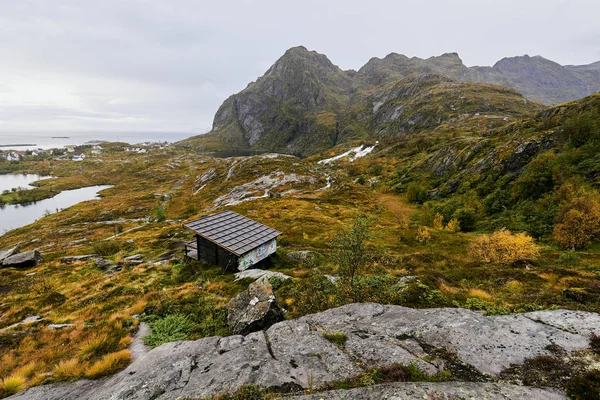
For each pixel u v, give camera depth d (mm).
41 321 19938
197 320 17438
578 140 63781
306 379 7789
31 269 39500
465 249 44500
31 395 10438
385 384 6840
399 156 168250
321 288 19109
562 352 7371
